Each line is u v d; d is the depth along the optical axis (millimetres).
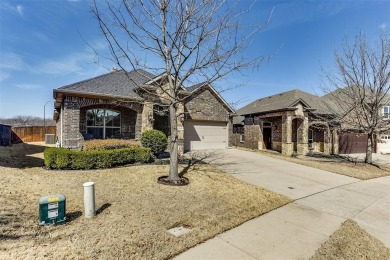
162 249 3969
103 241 4047
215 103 18641
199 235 4574
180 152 14094
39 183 7125
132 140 13164
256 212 6070
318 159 16594
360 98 14508
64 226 4531
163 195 6715
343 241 4844
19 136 24391
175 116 8266
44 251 3615
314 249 4395
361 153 22500
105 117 13797
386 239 5348
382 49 13531
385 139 23625
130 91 13609
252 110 22500
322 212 6555
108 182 7684
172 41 7570
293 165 13570
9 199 5645
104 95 11922
